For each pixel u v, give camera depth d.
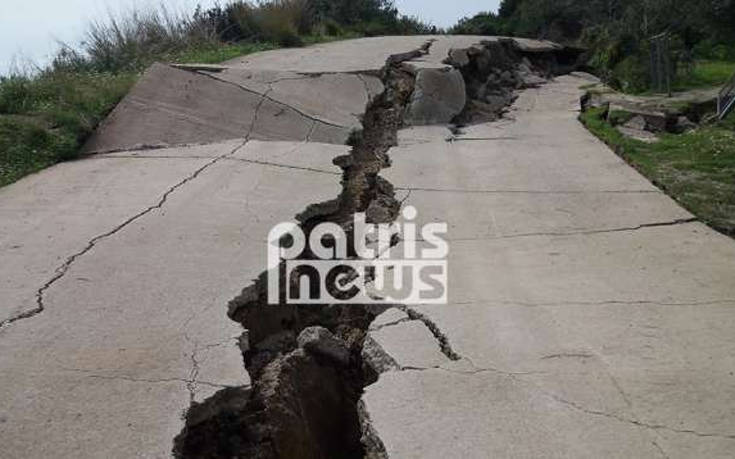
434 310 4.42
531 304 4.48
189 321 4.23
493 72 12.63
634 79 12.28
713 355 3.87
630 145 8.22
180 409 3.43
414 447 3.18
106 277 4.80
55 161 7.60
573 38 21.98
